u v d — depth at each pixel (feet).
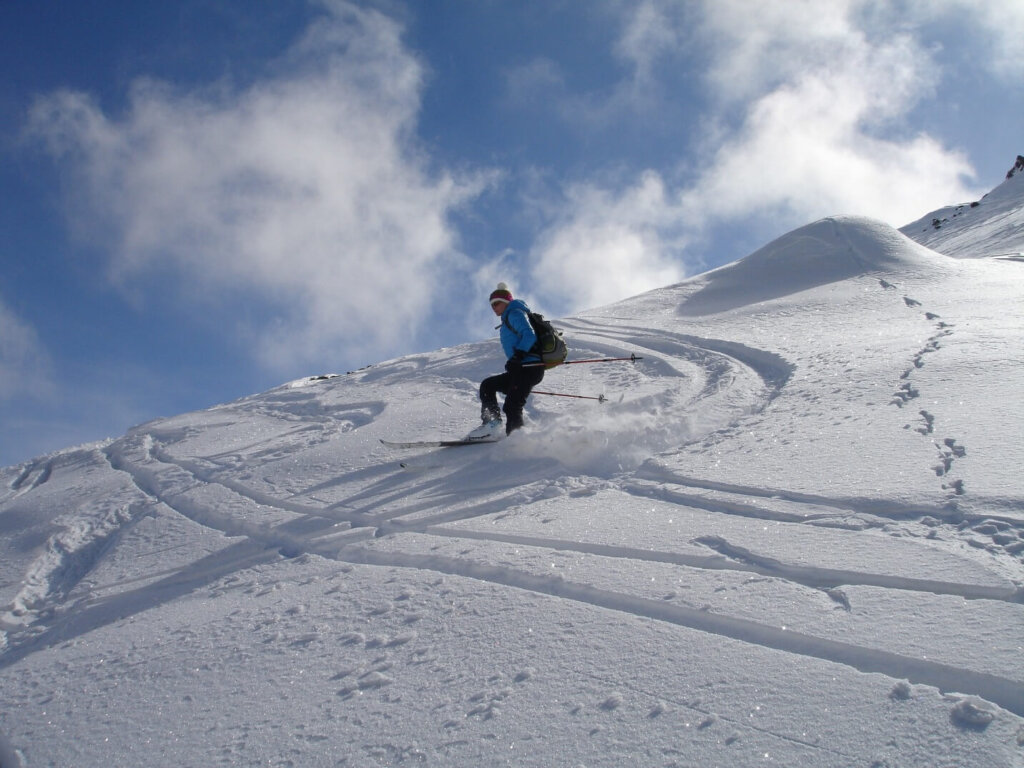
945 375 19.49
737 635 9.30
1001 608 8.75
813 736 7.17
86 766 8.93
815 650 8.69
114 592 15.74
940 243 117.08
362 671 9.93
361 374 43.29
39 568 18.45
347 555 15.10
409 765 7.75
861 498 12.69
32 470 34.53
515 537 13.93
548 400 27.37
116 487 25.89
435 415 28.60
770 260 55.72
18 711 10.75
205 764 8.46
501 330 23.16
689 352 32.24
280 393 41.78
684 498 14.57
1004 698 7.38
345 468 22.70
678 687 8.29
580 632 9.87
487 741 7.89
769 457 15.94
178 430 35.47
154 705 10.12
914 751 6.76
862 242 53.78
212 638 12.00
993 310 29.78
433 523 16.06
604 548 12.62
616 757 7.32
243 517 19.19
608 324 44.24
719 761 7.04
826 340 28.96
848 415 17.94
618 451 19.29
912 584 9.71
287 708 9.34
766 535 12.01
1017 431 14.35
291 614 12.32
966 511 11.49
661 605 10.26
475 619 10.81
